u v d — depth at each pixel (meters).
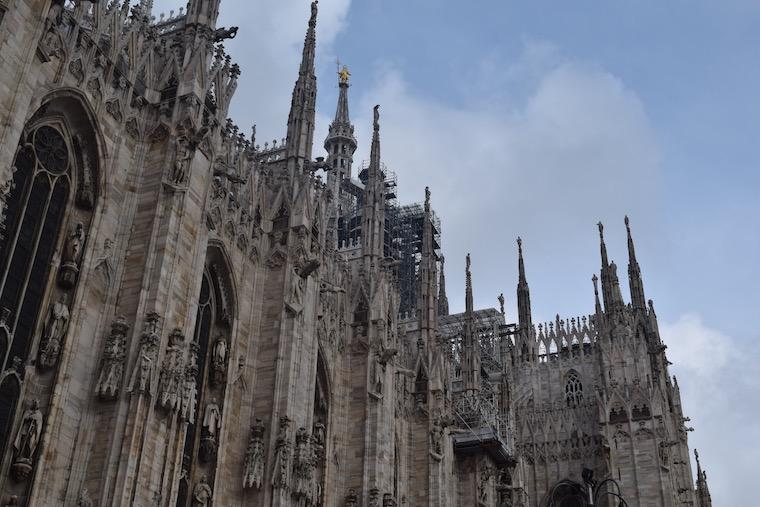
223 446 28.97
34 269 22.73
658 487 61.25
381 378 39.72
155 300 24.12
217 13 30.38
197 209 27.06
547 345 73.44
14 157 21.33
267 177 35.03
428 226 53.62
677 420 73.50
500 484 56.00
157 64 28.31
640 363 66.25
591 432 67.31
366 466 37.44
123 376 22.97
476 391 55.34
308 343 33.03
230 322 30.86
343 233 76.75
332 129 94.19
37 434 21.14
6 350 21.31
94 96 25.22
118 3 26.83
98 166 25.16
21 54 20.98
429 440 45.53
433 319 49.72
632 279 76.38
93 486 21.59
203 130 27.42
